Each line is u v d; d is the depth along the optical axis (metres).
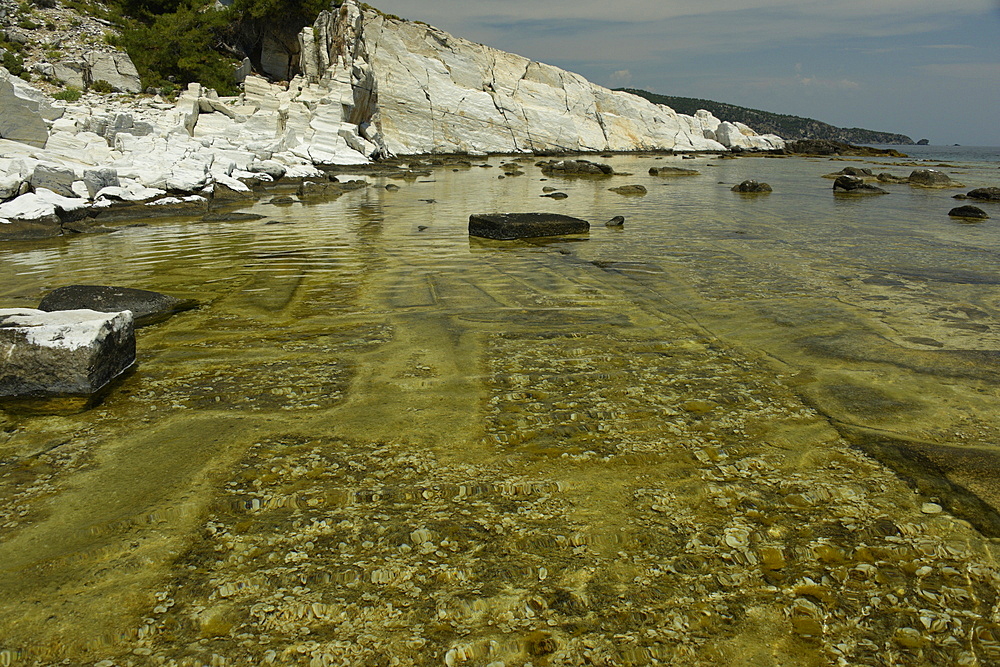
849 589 2.48
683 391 4.27
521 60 46.91
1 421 3.91
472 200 16.48
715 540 2.75
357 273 7.82
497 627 2.29
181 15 30.98
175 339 5.41
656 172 26.78
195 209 14.11
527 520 2.89
